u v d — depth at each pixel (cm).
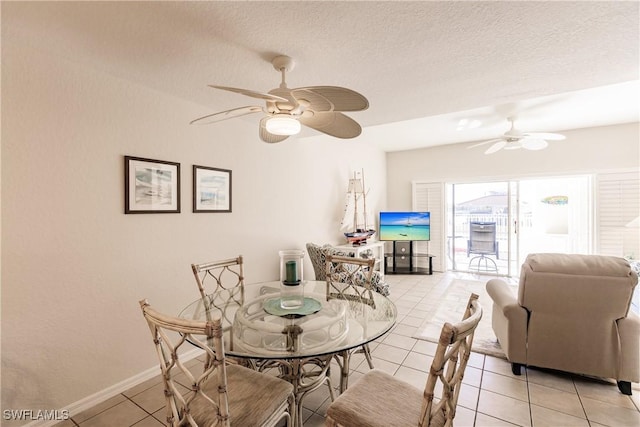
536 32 160
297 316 177
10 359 166
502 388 209
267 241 340
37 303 175
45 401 178
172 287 245
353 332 158
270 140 229
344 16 146
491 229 571
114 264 209
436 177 604
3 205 162
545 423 175
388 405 128
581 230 505
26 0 131
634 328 193
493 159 551
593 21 150
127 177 214
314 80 217
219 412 106
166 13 142
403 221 579
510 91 239
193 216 261
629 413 182
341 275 305
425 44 171
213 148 279
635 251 444
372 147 595
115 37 163
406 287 483
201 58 186
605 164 462
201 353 267
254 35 162
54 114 180
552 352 212
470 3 137
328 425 128
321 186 443
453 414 115
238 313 184
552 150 500
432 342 284
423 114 297
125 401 202
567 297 202
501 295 242
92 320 198
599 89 316
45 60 176
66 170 185
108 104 205
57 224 182
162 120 237
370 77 213
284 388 140
